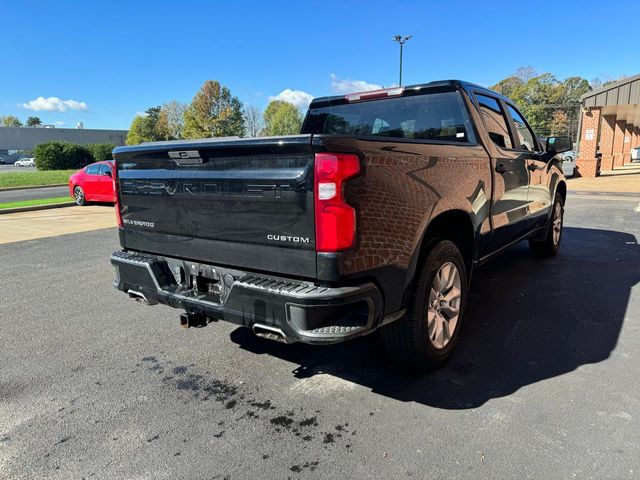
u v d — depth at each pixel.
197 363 3.56
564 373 3.21
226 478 2.28
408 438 2.55
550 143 5.36
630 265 5.98
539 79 68.25
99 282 5.86
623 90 19.27
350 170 2.37
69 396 3.10
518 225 4.77
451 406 2.85
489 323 4.14
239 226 2.72
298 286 2.46
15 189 22.58
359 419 2.75
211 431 2.67
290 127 82.75
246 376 3.34
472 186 3.54
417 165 2.87
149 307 4.89
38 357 3.71
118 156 3.42
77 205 14.70
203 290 3.07
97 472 2.34
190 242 3.04
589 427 2.58
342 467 2.33
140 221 3.38
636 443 2.43
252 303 2.59
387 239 2.62
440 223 3.46
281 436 2.61
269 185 2.52
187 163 2.93
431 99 4.10
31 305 4.99
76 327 4.34
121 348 3.86
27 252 7.67
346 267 2.39
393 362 3.46
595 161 22.00
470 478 2.22
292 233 2.49
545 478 2.20
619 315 4.24
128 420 2.81
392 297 2.72
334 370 3.39
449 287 3.35
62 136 96.31
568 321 4.14
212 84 67.94
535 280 5.39
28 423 2.79
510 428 2.60
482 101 4.20
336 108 4.79
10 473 2.35
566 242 7.49
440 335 3.30
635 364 3.31
